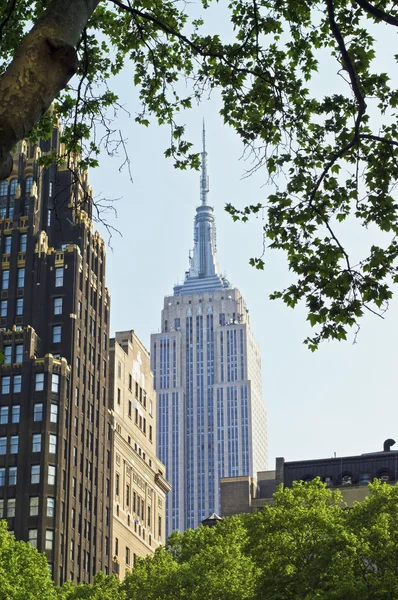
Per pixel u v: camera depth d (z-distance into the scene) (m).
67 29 15.02
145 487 184.38
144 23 29.23
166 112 29.73
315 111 27.59
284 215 26.91
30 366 148.00
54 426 144.75
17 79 14.34
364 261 25.75
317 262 26.48
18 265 161.00
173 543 86.25
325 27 27.97
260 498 130.50
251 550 72.62
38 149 170.00
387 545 63.94
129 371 183.12
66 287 158.25
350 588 58.75
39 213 166.50
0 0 27.58
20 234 163.25
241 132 28.08
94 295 167.75
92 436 157.00
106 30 29.67
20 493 139.75
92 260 169.00
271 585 64.94
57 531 138.62
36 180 167.62
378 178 26.80
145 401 191.50
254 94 27.92
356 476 128.75
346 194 27.05
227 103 28.44
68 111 27.23
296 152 27.45
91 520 151.62
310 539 68.81
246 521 72.56
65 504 142.62
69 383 150.50
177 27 29.30
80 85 24.52
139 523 177.62
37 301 157.75
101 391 163.88
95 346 164.50
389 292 25.48
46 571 89.44
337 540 64.06
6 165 14.30
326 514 70.19
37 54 14.52
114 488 164.50
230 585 70.38
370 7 19.75
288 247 27.06
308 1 26.80
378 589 59.72
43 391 146.00
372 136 22.84
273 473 152.12
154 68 29.30
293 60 28.52
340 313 25.61
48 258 161.00
